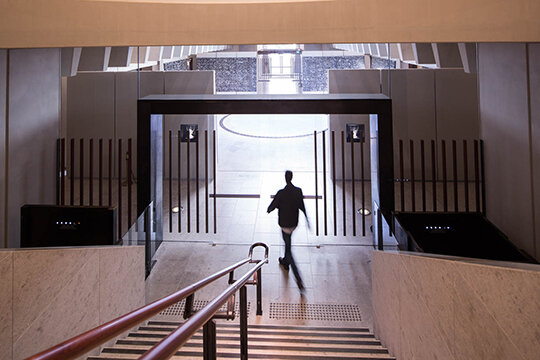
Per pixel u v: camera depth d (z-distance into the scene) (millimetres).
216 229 8367
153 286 6328
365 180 10844
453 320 2266
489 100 7164
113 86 10398
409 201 9555
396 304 3723
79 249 3270
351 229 8516
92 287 3543
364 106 6582
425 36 4363
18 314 2477
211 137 10844
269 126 15758
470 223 6066
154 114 6645
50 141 7273
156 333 4195
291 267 6957
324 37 4391
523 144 6152
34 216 5898
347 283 6527
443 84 10211
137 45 4383
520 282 1539
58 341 2955
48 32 4367
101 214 5887
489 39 4305
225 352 3684
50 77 7250
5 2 4332
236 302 5875
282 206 6730
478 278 1918
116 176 10547
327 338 4469
